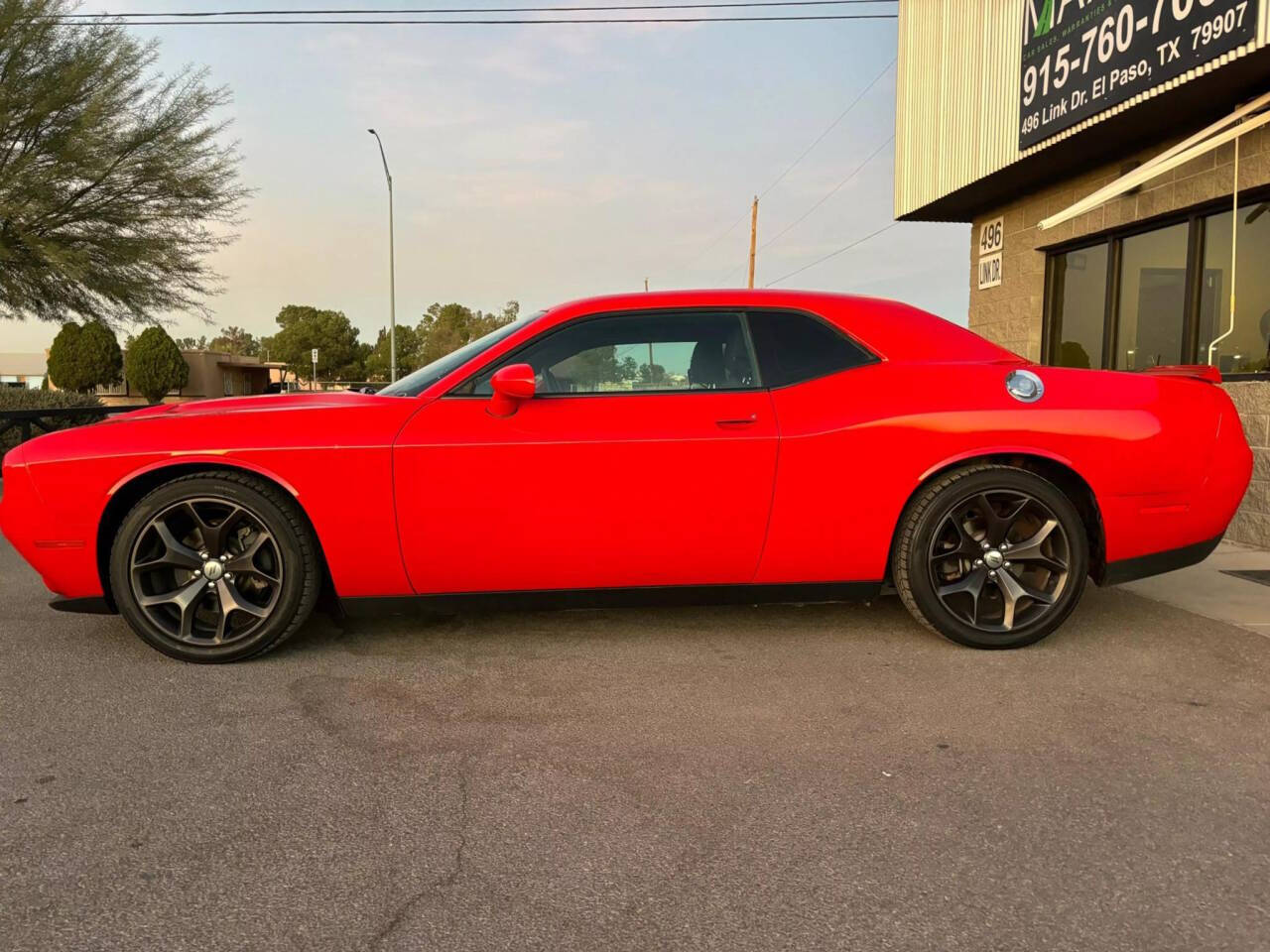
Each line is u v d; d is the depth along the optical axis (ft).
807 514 11.26
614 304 11.82
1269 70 17.94
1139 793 7.73
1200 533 11.91
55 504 10.78
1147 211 23.38
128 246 53.16
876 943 5.73
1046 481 11.37
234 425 10.94
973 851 6.82
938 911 6.07
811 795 7.73
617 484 11.03
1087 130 22.22
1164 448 11.50
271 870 6.57
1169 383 11.99
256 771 8.21
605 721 9.39
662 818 7.35
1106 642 12.03
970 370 11.73
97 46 51.44
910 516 11.45
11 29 48.96
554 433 10.99
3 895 6.22
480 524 10.98
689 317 11.80
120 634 12.44
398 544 10.96
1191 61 18.34
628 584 11.42
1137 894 6.25
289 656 11.47
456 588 11.25
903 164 32.40
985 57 26.76
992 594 11.89
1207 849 6.84
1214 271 21.67
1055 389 11.65
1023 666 11.03
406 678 10.67
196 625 11.41
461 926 5.92
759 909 6.10
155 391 115.34
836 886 6.38
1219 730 9.07
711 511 11.16
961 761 8.39
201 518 11.00
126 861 6.68
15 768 8.23
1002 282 30.66
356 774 8.14
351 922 5.96
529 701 9.95
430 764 8.37
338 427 10.93
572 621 13.06
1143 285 24.30
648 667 11.05
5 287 52.03
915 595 11.49
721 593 11.60
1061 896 6.23
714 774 8.14
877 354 11.81
